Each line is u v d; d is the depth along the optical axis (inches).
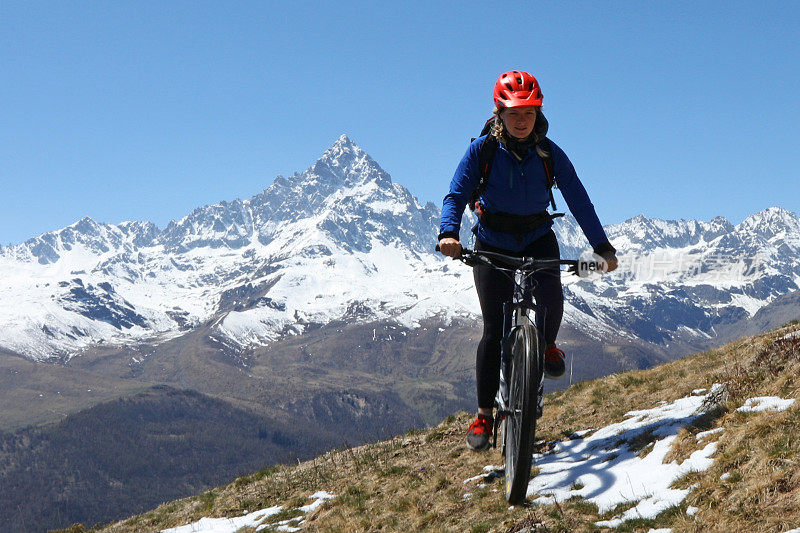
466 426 508.7
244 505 489.4
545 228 271.4
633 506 261.3
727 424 289.9
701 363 492.7
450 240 249.6
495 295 270.4
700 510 236.5
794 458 235.1
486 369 277.4
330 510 392.5
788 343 361.7
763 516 217.5
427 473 397.4
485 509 300.4
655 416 369.4
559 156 252.5
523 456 237.3
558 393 548.7
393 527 325.7
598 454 336.2
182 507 563.2
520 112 236.2
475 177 258.2
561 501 285.0
